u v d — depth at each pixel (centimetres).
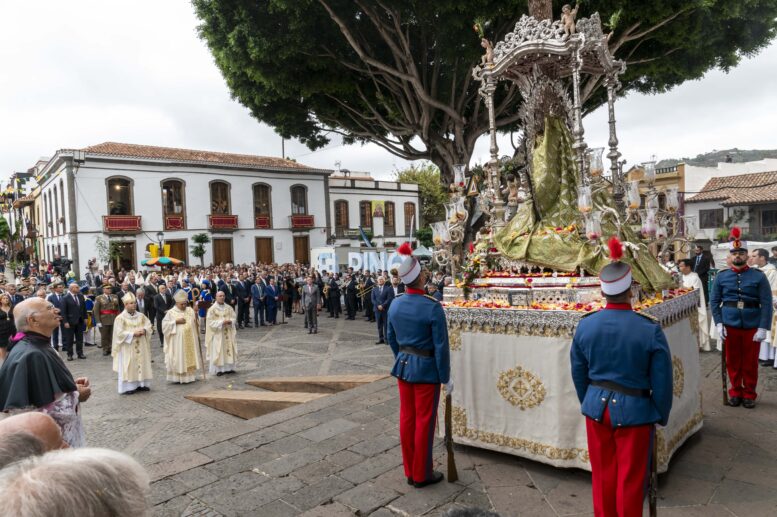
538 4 551
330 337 1376
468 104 1561
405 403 385
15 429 151
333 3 1191
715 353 816
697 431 457
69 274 2056
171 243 2841
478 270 473
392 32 1298
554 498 352
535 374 393
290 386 801
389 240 3903
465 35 1159
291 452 449
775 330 719
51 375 312
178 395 861
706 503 334
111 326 1264
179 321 940
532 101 527
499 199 527
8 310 933
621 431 284
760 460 396
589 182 480
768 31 1249
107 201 2633
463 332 435
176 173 2850
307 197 3403
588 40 455
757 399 561
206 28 1332
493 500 353
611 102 539
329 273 1892
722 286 538
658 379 278
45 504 91
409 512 340
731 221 2628
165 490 381
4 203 5378
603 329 292
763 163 3064
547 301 418
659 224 506
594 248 423
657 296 423
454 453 440
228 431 506
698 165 3231
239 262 3094
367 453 443
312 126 1736
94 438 661
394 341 405
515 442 404
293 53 1241
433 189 4266
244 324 1664
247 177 3133
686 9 1070
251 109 1617
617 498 285
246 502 361
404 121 1555
